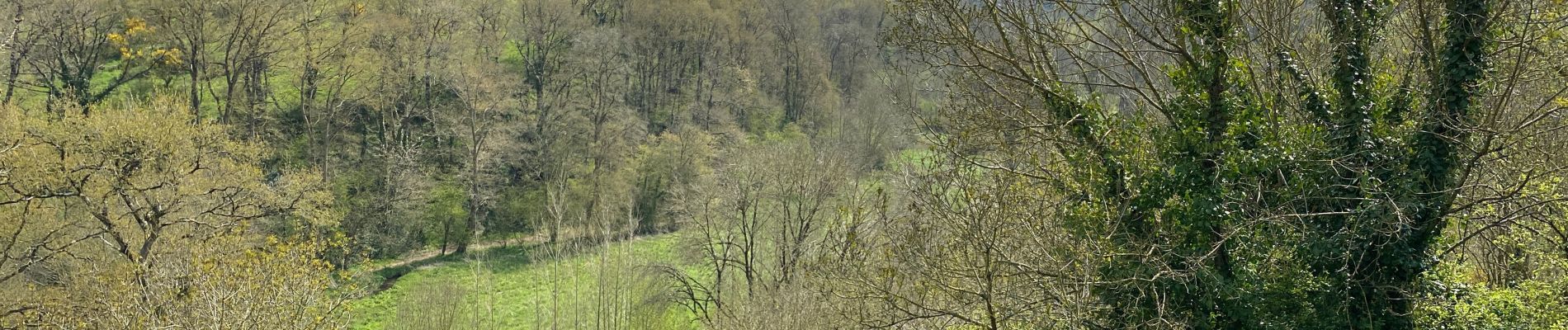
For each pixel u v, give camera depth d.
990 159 17.61
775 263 32.75
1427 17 16.47
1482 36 15.57
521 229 51.56
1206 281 15.85
